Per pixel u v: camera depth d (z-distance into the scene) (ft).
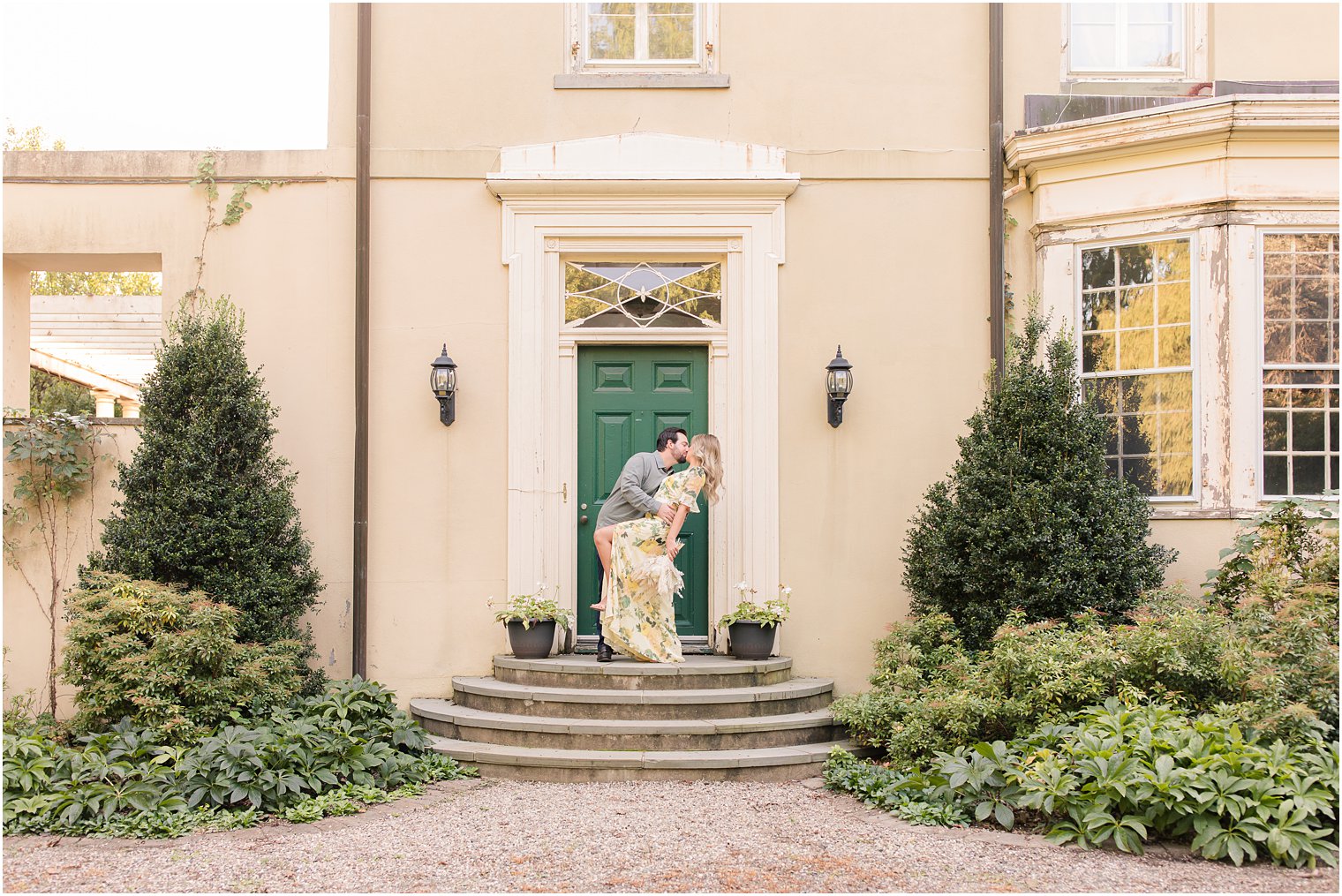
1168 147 22.67
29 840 16.10
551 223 23.99
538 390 23.72
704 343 24.31
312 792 18.17
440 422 23.70
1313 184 22.35
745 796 18.56
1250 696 17.57
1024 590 20.44
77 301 37.83
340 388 23.80
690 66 24.61
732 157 24.06
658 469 22.40
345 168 24.04
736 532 23.71
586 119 24.20
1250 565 20.76
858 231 24.07
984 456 21.21
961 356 23.88
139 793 17.11
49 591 23.15
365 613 23.08
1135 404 23.21
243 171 24.08
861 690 23.34
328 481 23.65
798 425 23.80
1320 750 15.89
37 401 48.96
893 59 24.30
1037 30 24.30
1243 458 22.15
